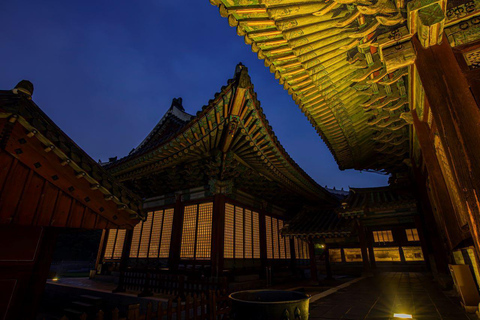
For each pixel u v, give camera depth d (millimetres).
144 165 14609
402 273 14562
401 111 6723
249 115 10992
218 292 6527
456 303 6496
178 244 15062
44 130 4074
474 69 3613
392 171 12273
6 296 4090
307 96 6156
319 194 20172
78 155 4695
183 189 16234
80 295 13336
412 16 3693
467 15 3715
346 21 3928
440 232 9141
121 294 11859
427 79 3785
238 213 15938
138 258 16688
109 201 4938
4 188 3627
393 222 15445
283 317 2844
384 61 4227
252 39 4297
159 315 4836
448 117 3479
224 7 3779
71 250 57438
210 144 12695
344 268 17297
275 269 18047
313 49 4484
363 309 6320
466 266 6055
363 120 7566
